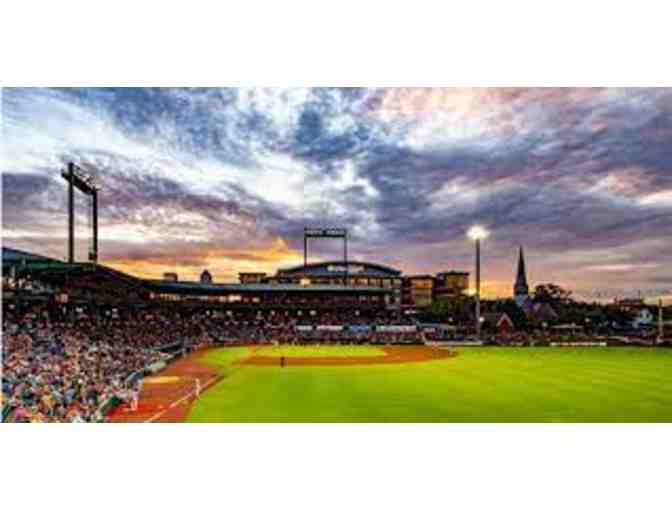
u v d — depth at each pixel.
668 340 70.56
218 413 23.47
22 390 23.55
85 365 33.16
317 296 82.69
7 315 42.16
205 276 84.50
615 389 30.34
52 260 42.94
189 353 55.06
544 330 83.50
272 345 66.75
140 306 65.81
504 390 30.00
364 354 53.72
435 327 77.88
